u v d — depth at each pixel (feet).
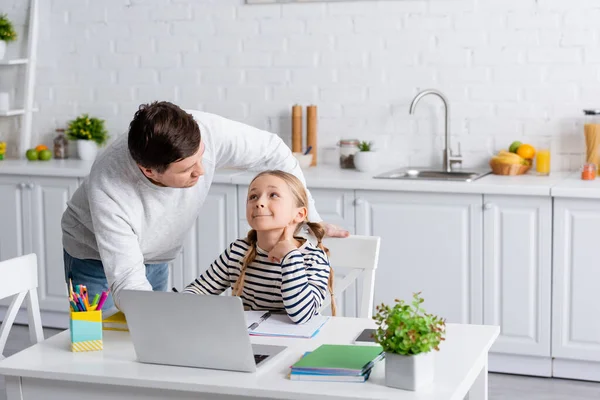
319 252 8.62
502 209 13.67
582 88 14.96
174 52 17.25
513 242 13.67
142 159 7.54
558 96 15.10
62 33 17.92
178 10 17.11
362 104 16.22
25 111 17.79
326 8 16.19
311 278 8.41
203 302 6.80
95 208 8.20
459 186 13.73
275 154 9.72
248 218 8.38
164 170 7.61
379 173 15.30
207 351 6.97
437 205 14.01
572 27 14.88
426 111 15.89
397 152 16.15
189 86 17.24
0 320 17.31
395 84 15.98
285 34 16.51
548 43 15.05
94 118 17.63
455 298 14.10
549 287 13.61
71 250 10.09
